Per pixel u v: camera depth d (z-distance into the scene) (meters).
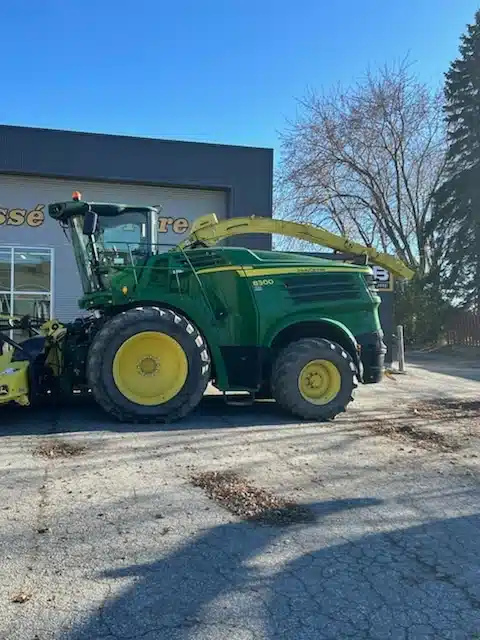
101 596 3.18
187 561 3.60
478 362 18.38
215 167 15.20
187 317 7.68
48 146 14.16
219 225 9.02
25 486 4.91
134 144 14.67
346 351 8.09
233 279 7.74
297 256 8.16
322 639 2.83
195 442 6.46
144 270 7.68
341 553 3.75
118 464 5.57
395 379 12.89
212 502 4.59
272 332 7.73
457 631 2.92
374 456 6.02
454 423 7.76
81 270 8.41
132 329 7.25
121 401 7.27
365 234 30.25
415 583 3.39
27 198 14.59
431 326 26.33
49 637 2.80
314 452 6.13
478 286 27.14
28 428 7.07
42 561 3.57
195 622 2.95
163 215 15.34
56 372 7.84
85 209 8.18
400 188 29.81
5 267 14.52
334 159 28.58
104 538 3.90
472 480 5.28
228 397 8.55
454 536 4.05
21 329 8.06
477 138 28.05
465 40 29.59
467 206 28.00
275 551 3.76
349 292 8.11
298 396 7.62
